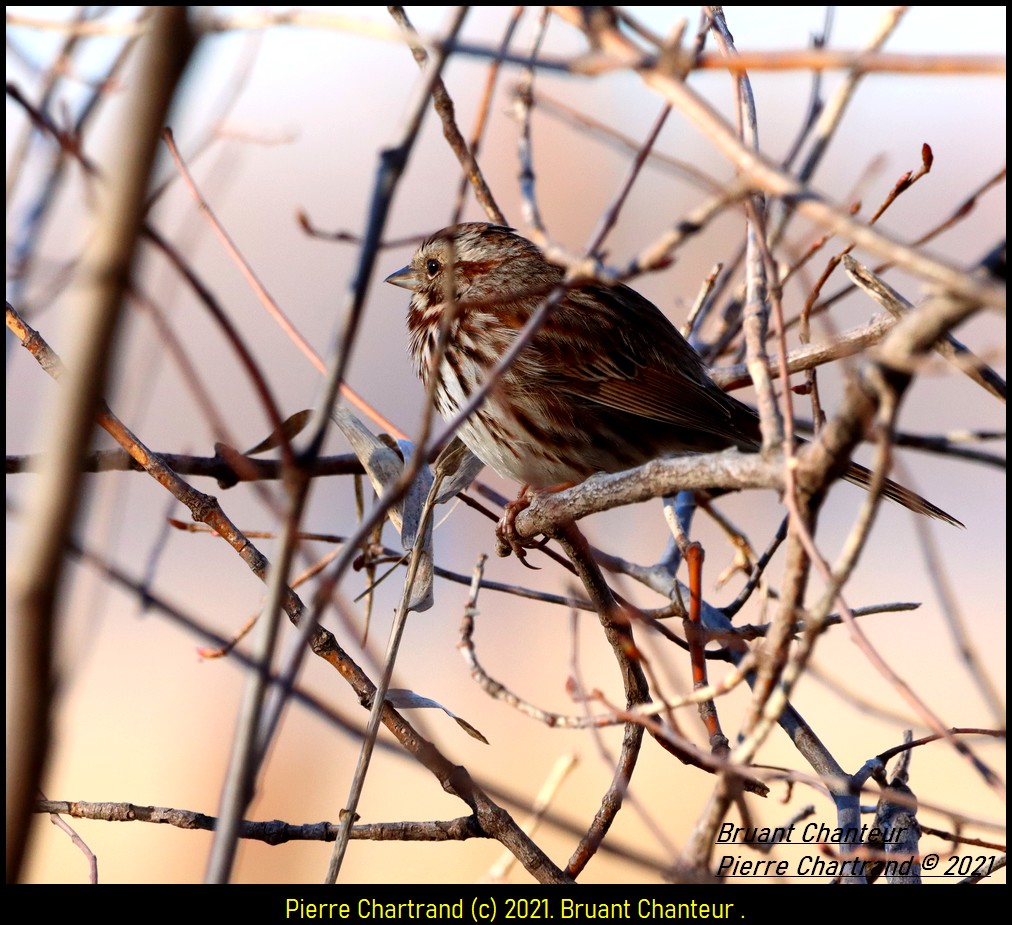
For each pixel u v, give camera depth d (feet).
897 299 18.71
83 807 19.29
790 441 13.26
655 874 14.46
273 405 11.16
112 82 16.90
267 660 11.77
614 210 13.38
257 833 19.45
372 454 22.76
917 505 27.99
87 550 11.90
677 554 26.17
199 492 19.08
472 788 18.44
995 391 17.13
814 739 21.08
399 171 11.65
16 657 9.45
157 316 11.23
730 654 23.68
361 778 17.10
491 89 20.52
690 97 11.24
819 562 12.06
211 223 22.11
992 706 13.99
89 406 9.39
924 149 19.30
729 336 30.50
